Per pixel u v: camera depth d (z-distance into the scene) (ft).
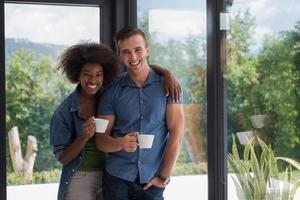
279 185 7.75
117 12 12.53
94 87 8.43
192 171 10.16
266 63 8.09
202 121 9.80
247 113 8.54
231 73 8.95
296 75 7.44
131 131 8.14
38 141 12.26
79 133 8.57
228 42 9.01
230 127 8.98
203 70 9.76
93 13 12.65
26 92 12.14
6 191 11.85
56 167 12.41
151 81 8.17
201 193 9.86
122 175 8.14
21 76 12.09
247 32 8.54
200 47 9.86
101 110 8.29
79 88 8.70
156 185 8.22
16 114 12.03
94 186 8.57
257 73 8.30
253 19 8.39
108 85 8.51
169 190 10.91
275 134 7.89
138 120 8.12
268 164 7.99
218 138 9.26
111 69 8.59
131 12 12.53
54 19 12.34
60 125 8.56
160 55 11.45
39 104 12.26
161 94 8.13
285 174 7.64
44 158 12.31
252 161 8.27
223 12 9.14
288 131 7.62
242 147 8.62
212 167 9.37
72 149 8.30
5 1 11.82
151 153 8.16
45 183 12.32
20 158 12.09
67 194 8.52
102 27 12.60
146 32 12.09
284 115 7.70
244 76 8.62
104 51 8.50
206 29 9.57
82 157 8.45
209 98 9.43
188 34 10.28
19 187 12.11
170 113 8.16
